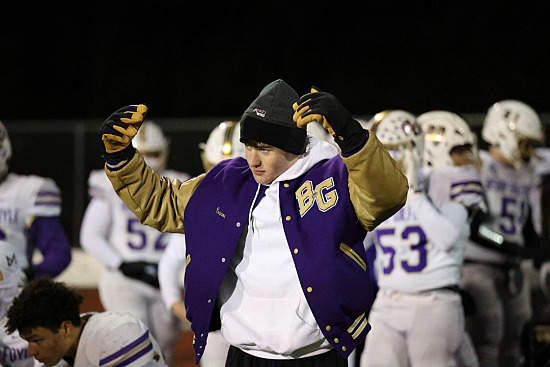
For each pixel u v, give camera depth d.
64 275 29.39
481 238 17.77
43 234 15.46
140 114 7.14
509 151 19.36
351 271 6.95
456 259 13.86
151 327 18.00
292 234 7.02
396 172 6.55
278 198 7.18
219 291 7.51
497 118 19.72
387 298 14.12
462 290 14.26
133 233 18.44
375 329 14.24
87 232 18.38
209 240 7.33
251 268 7.29
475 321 18.11
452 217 13.74
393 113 13.93
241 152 14.27
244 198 7.34
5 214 15.30
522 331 16.98
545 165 19.78
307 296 6.93
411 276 13.76
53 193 15.73
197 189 7.56
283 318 7.18
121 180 7.45
